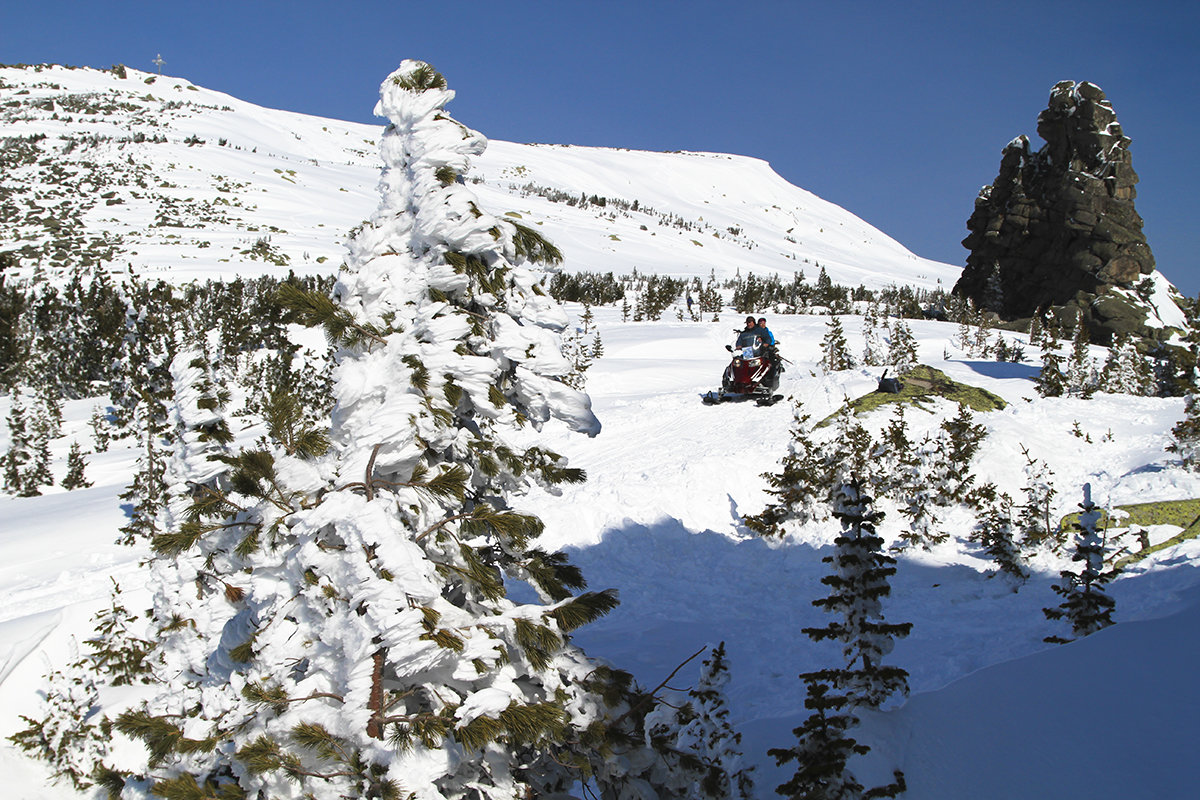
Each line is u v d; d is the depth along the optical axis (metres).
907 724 4.98
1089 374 24.72
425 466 3.29
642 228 120.50
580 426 3.59
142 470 14.52
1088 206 42.91
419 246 3.52
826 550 11.73
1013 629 8.04
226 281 56.94
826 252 149.50
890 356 25.48
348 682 2.76
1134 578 8.59
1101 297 40.97
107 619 8.34
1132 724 4.37
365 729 2.69
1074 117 44.06
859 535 5.52
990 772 4.36
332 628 2.87
